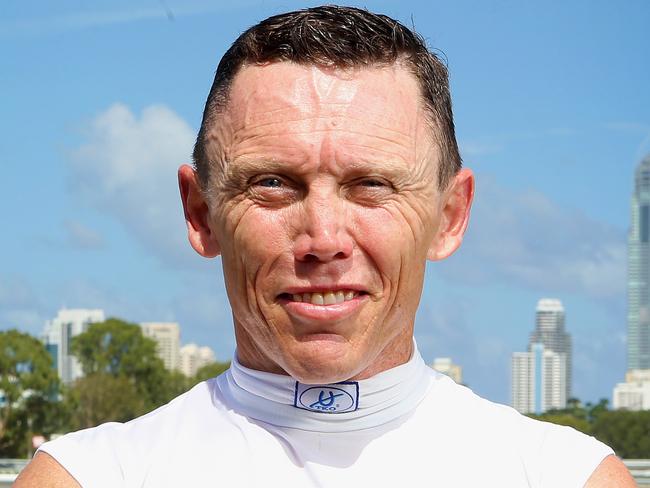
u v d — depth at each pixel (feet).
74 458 11.73
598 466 11.84
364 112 11.15
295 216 11.07
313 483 11.71
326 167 10.98
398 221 11.22
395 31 11.55
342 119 11.07
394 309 11.43
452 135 12.10
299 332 11.20
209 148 11.70
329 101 11.11
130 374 318.24
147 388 319.68
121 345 318.65
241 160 11.19
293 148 10.98
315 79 11.19
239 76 11.47
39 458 11.87
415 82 11.60
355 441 11.94
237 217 11.30
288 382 11.99
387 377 12.03
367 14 11.60
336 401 11.91
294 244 11.07
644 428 270.67
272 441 11.94
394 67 11.50
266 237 11.10
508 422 12.44
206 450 11.95
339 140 11.00
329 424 11.91
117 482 11.68
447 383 12.85
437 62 11.96
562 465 11.85
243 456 11.87
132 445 11.98
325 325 11.11
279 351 11.32
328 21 11.44
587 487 11.69
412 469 11.88
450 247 12.41
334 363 11.16
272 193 11.11
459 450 12.05
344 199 11.15
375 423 11.99
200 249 12.33
